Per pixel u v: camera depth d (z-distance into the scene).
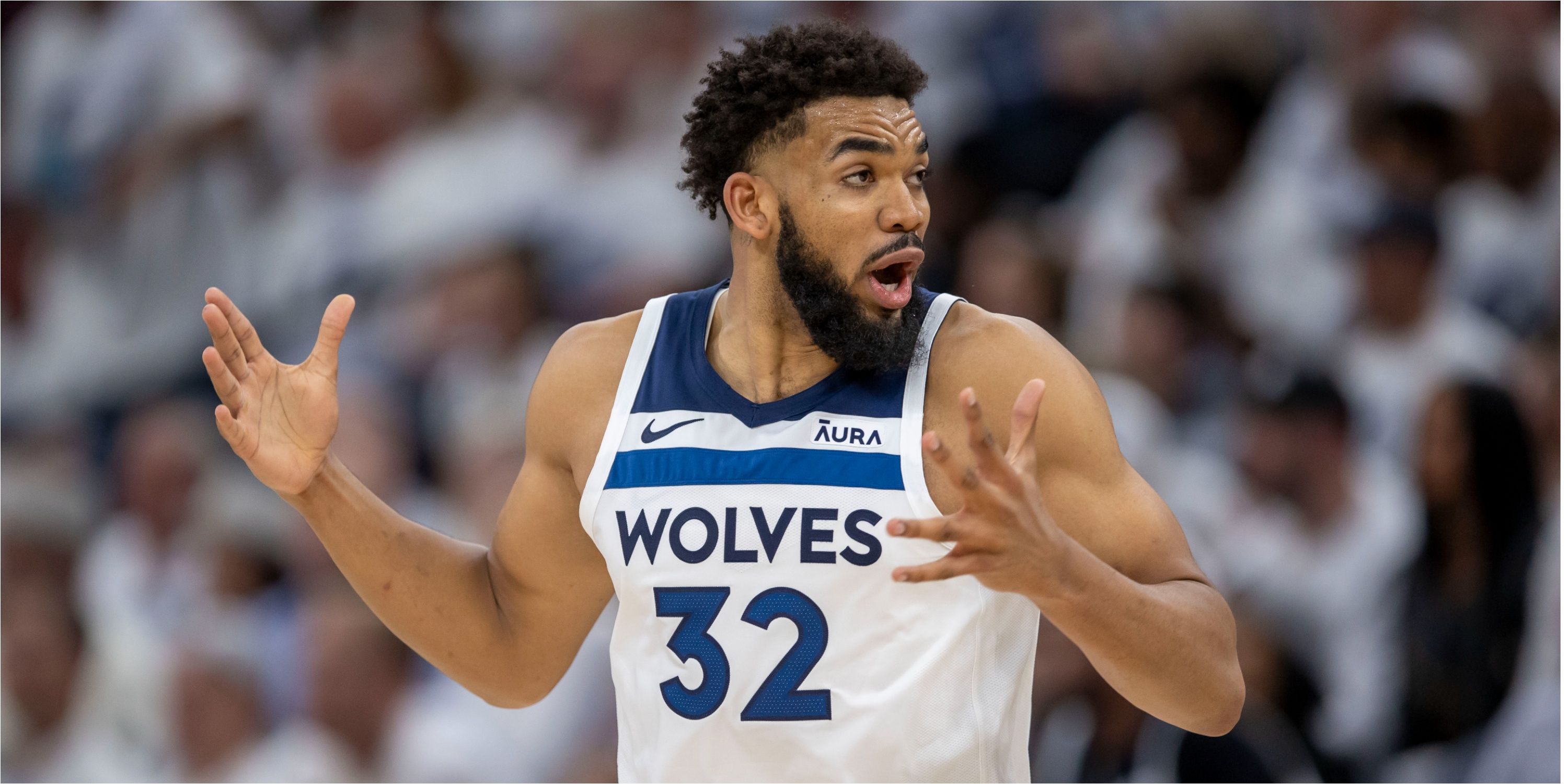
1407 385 19.02
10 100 25.08
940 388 7.41
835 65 7.21
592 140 22.75
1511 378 19.16
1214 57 21.12
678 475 7.39
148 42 24.59
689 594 7.33
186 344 23.55
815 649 7.21
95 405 23.59
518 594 8.38
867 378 7.46
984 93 22.30
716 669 7.30
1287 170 20.72
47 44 25.25
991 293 20.52
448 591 8.32
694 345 7.73
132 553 21.34
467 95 23.58
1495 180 20.42
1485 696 16.92
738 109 7.44
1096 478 7.35
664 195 22.30
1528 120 20.41
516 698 8.83
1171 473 18.39
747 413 7.46
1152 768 15.44
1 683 20.17
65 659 20.50
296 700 18.89
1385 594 17.52
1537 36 21.20
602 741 17.45
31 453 23.36
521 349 21.70
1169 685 6.93
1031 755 15.62
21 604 21.08
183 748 19.23
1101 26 22.09
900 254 7.19
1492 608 17.17
